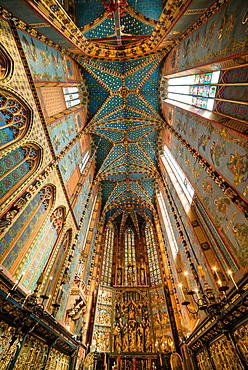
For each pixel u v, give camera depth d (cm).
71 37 1052
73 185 1558
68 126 1433
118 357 1588
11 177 832
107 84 1798
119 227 2936
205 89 1098
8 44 744
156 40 1173
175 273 1783
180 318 1645
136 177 2539
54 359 1112
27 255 879
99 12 1281
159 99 1891
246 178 758
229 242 902
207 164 1080
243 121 771
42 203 1068
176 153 1680
